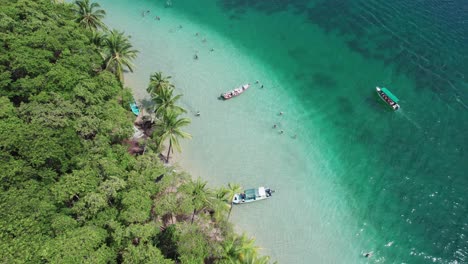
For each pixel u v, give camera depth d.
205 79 79.00
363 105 76.69
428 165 65.44
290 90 79.19
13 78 57.12
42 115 48.78
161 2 103.38
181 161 62.22
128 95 63.50
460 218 57.84
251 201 57.72
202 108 72.19
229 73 81.50
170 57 83.94
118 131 53.66
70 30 66.56
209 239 44.34
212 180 60.16
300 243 53.66
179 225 44.84
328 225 56.31
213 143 66.06
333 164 65.31
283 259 51.53
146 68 79.88
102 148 49.34
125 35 88.81
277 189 60.28
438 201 60.06
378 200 60.16
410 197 60.62
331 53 90.00
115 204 44.53
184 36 91.25
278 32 96.00
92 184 43.75
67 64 59.31
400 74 83.50
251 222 55.38
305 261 51.75
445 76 82.44
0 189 40.06
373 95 78.88
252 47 90.25
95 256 36.50
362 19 100.62
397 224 56.97
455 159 66.31
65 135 47.72
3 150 43.56
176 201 46.34
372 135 70.56
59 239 36.94
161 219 50.06
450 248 54.09
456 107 75.62
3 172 40.94
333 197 60.25
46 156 44.22
